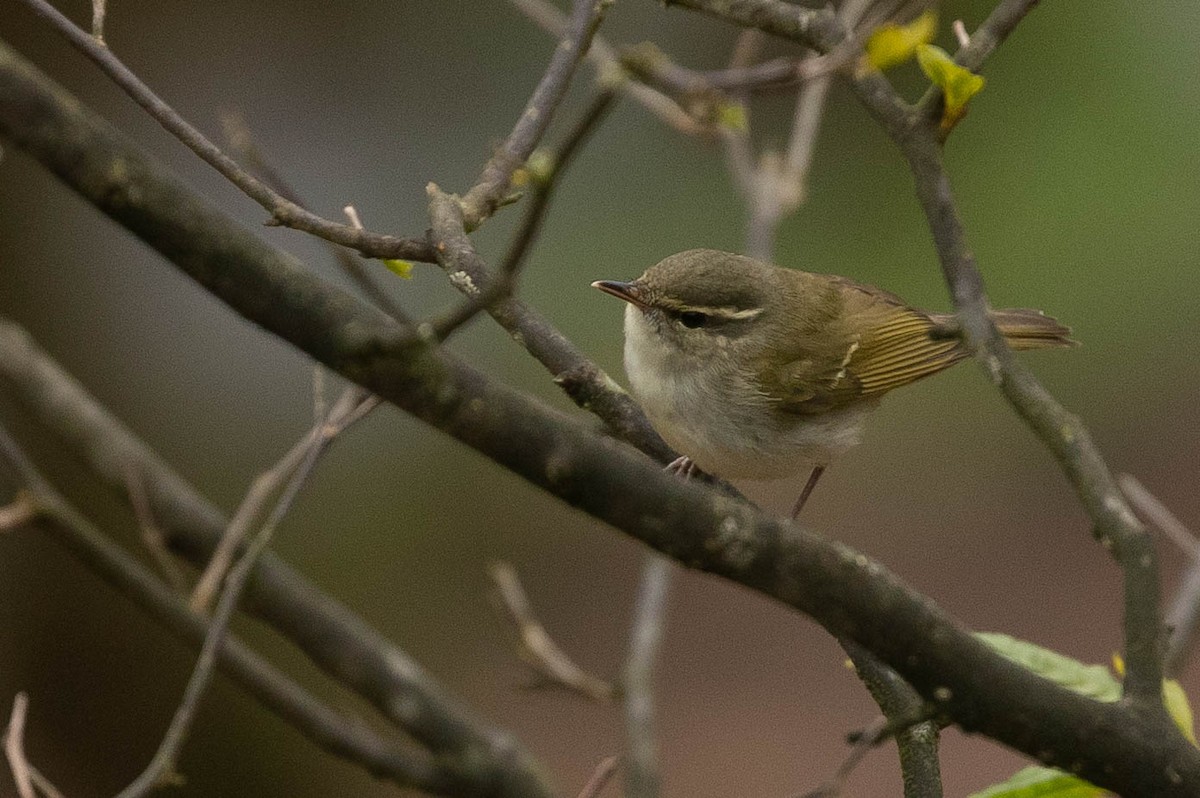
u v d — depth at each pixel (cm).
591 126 363
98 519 1226
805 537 383
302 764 1273
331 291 357
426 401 360
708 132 859
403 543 1410
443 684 1369
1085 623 1405
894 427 1562
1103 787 429
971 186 1385
